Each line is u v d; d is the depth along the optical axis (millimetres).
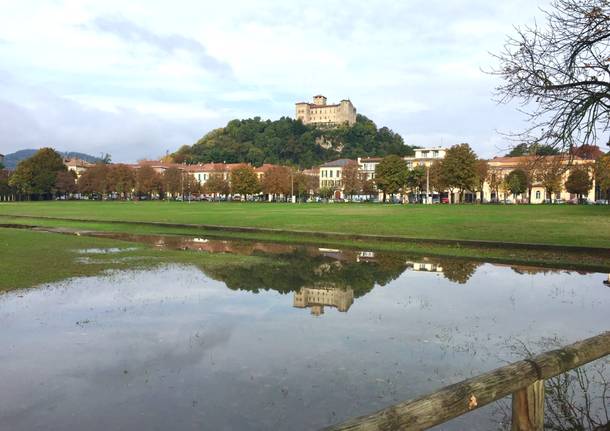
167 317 9805
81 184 125500
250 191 119062
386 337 8523
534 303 11242
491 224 30656
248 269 16047
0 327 9008
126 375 6746
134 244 23359
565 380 6656
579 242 20719
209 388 6305
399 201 111250
